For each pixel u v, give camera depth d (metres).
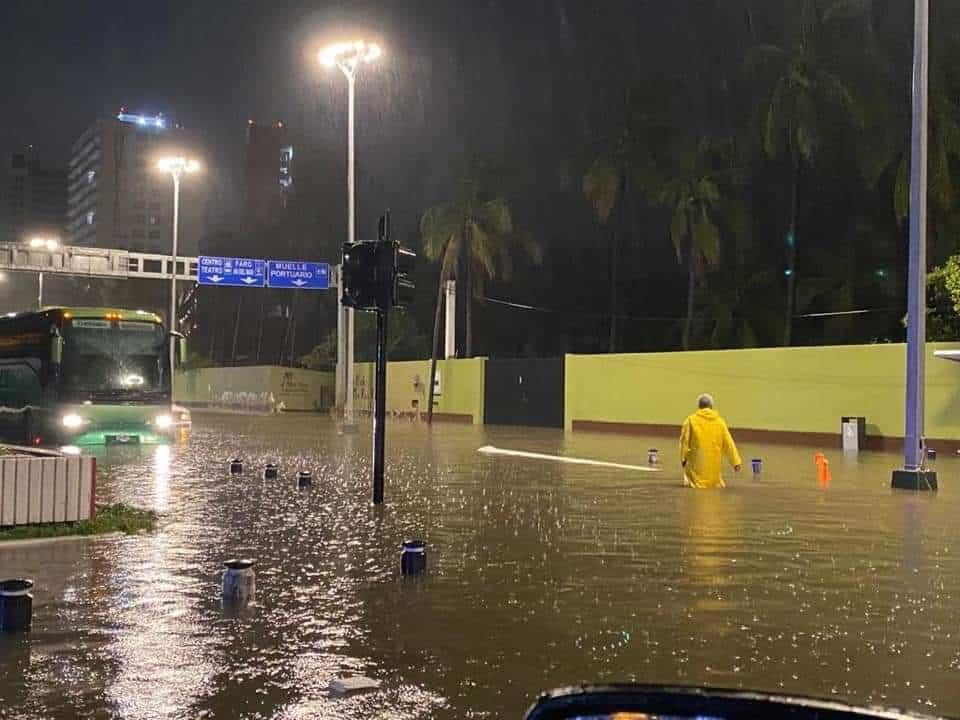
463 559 10.56
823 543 11.70
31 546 11.21
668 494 17.05
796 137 38.06
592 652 6.97
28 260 51.91
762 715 2.21
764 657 6.85
